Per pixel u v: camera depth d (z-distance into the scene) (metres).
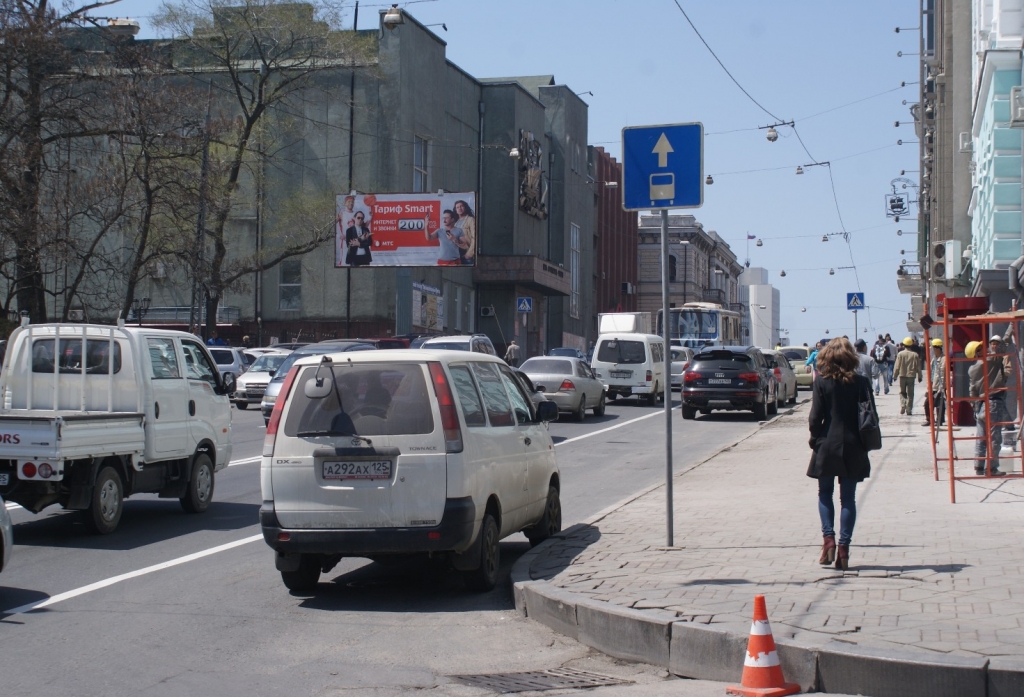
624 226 85.94
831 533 8.26
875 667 5.71
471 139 55.62
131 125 30.38
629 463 18.91
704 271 103.06
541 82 68.75
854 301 37.66
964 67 29.59
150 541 11.22
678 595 7.37
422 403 8.35
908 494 12.50
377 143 46.69
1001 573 7.82
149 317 47.41
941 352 22.22
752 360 28.89
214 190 34.84
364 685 6.27
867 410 8.12
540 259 55.47
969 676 5.52
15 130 28.20
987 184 21.78
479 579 8.64
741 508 11.84
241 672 6.54
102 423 11.36
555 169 65.56
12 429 10.76
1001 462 14.45
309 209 44.09
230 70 41.66
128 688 6.19
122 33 29.98
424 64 49.56
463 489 8.27
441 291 51.03
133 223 33.62
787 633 6.22
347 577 9.46
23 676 6.43
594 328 76.12
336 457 8.30
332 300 47.44
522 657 6.91
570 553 9.27
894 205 46.91
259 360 32.81
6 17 27.72
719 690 6.07
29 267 29.42
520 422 10.00
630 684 6.27
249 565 9.97
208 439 13.47
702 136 9.30
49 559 10.23
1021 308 17.03
